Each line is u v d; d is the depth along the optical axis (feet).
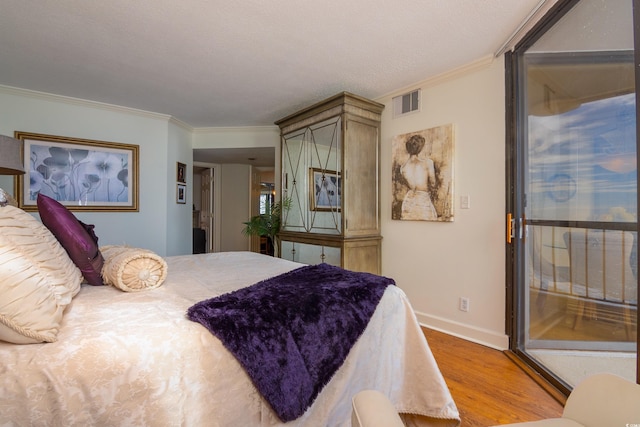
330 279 5.03
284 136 11.86
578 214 5.52
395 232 9.90
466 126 8.16
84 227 5.13
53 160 10.28
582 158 5.45
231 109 11.80
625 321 4.73
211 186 20.84
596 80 5.06
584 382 2.98
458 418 4.47
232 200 21.12
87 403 2.50
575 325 5.61
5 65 8.12
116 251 5.41
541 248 6.48
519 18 6.12
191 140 14.65
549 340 6.23
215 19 6.13
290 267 6.46
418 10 5.86
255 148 14.69
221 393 3.05
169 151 12.84
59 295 3.12
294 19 6.13
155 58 7.75
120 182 11.50
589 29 5.13
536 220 6.64
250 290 4.25
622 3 4.52
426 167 8.93
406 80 9.06
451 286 8.50
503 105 7.41
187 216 14.32
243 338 3.25
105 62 7.97
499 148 7.50
